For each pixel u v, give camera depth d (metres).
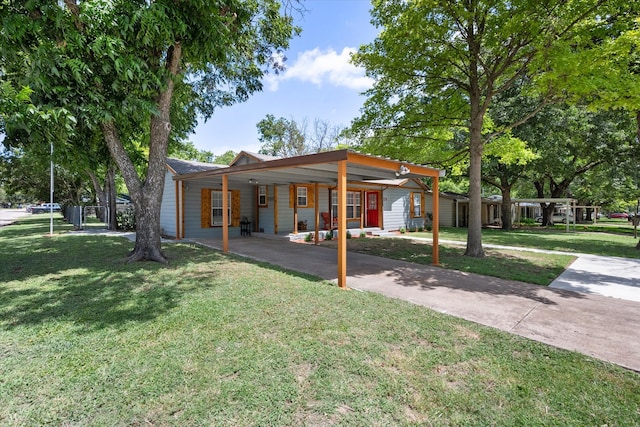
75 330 3.27
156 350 2.86
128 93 5.82
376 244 10.98
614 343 3.18
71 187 27.64
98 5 4.92
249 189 13.51
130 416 2.03
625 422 2.05
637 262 7.72
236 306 4.04
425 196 19.83
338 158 5.27
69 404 2.13
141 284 5.05
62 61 5.07
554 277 6.06
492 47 7.58
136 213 6.99
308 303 4.22
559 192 21.52
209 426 1.95
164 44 6.18
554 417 2.09
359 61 9.27
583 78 6.31
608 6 6.41
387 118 10.11
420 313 3.93
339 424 1.99
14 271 5.89
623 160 15.78
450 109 9.52
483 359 2.82
